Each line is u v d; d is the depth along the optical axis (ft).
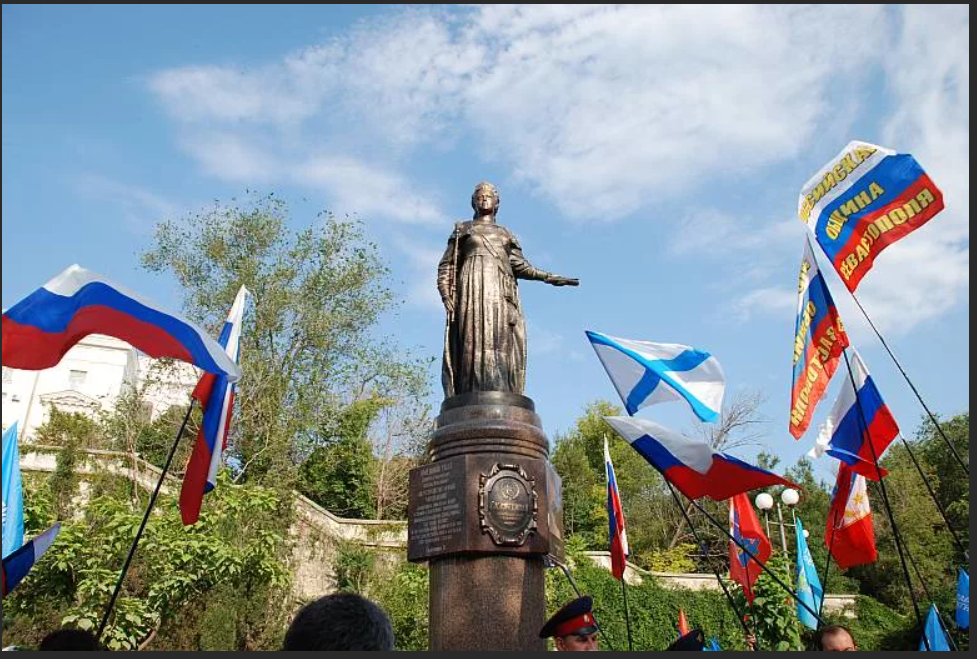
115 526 56.70
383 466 118.42
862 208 32.14
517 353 38.52
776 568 67.92
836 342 32.68
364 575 87.92
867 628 109.09
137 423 95.30
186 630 62.23
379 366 118.83
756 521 53.11
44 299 22.44
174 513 60.13
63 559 53.47
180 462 97.60
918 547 128.06
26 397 156.25
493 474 33.60
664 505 146.20
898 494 137.69
